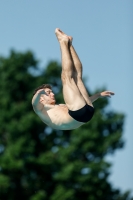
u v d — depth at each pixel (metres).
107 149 123.44
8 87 127.94
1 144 123.06
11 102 126.25
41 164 118.75
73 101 38.84
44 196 115.69
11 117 123.00
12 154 116.75
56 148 126.25
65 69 39.34
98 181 119.06
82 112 38.78
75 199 116.38
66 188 118.75
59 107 40.34
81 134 121.94
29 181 119.88
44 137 126.25
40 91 38.72
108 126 126.19
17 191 120.50
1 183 114.25
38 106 39.50
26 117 120.75
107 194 120.25
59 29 40.19
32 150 118.50
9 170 117.56
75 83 39.59
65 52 39.53
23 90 129.88
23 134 120.88
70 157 122.69
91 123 123.88
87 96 39.72
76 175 118.38
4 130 122.50
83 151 122.56
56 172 120.19
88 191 119.06
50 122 40.03
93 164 118.69
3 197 119.12
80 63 40.16
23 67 131.12
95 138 122.00
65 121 39.59
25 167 119.31
